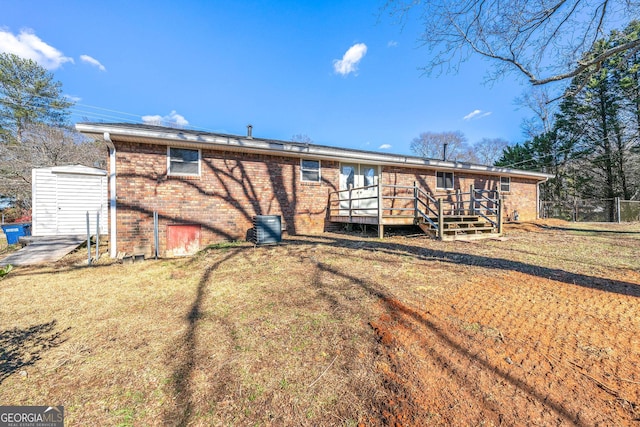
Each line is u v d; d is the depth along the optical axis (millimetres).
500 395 1865
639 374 2039
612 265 4863
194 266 5719
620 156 18281
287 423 1681
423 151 35719
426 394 1887
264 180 9016
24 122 19891
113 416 1762
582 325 2740
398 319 2924
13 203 19578
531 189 15773
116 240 7023
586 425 1629
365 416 1717
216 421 1705
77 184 10453
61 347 2613
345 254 5988
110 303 3748
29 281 4840
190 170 7949
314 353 2383
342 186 10500
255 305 3461
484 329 2701
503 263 5055
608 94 17109
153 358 2393
